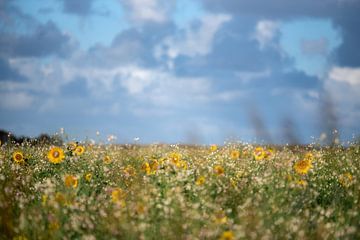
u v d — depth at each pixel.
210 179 8.99
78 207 7.66
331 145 12.58
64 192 8.43
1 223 7.34
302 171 9.77
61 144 14.75
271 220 7.48
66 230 7.04
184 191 8.89
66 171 10.61
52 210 7.61
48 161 11.74
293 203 8.12
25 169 11.44
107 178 10.77
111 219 7.51
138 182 9.75
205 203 8.12
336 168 11.42
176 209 7.52
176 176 9.12
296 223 7.47
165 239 6.85
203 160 12.59
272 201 8.00
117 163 12.66
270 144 12.44
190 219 7.30
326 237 7.25
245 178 9.87
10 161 11.55
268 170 9.83
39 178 10.63
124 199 8.51
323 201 9.24
